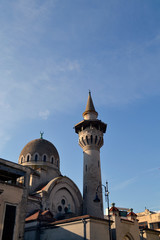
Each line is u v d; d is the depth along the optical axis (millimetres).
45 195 48219
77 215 53562
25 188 30297
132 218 44969
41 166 58906
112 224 39688
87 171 56344
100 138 60625
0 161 28703
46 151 61969
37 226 38938
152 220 65875
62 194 53750
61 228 36281
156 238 48531
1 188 27188
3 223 25875
